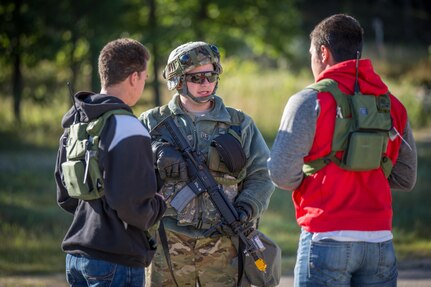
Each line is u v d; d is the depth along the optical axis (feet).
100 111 36.29
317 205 36.19
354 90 36.47
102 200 36.60
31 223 106.63
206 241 42.45
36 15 198.39
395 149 37.83
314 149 36.22
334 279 35.76
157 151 41.96
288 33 249.14
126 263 36.52
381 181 36.83
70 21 199.41
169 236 42.68
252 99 220.02
